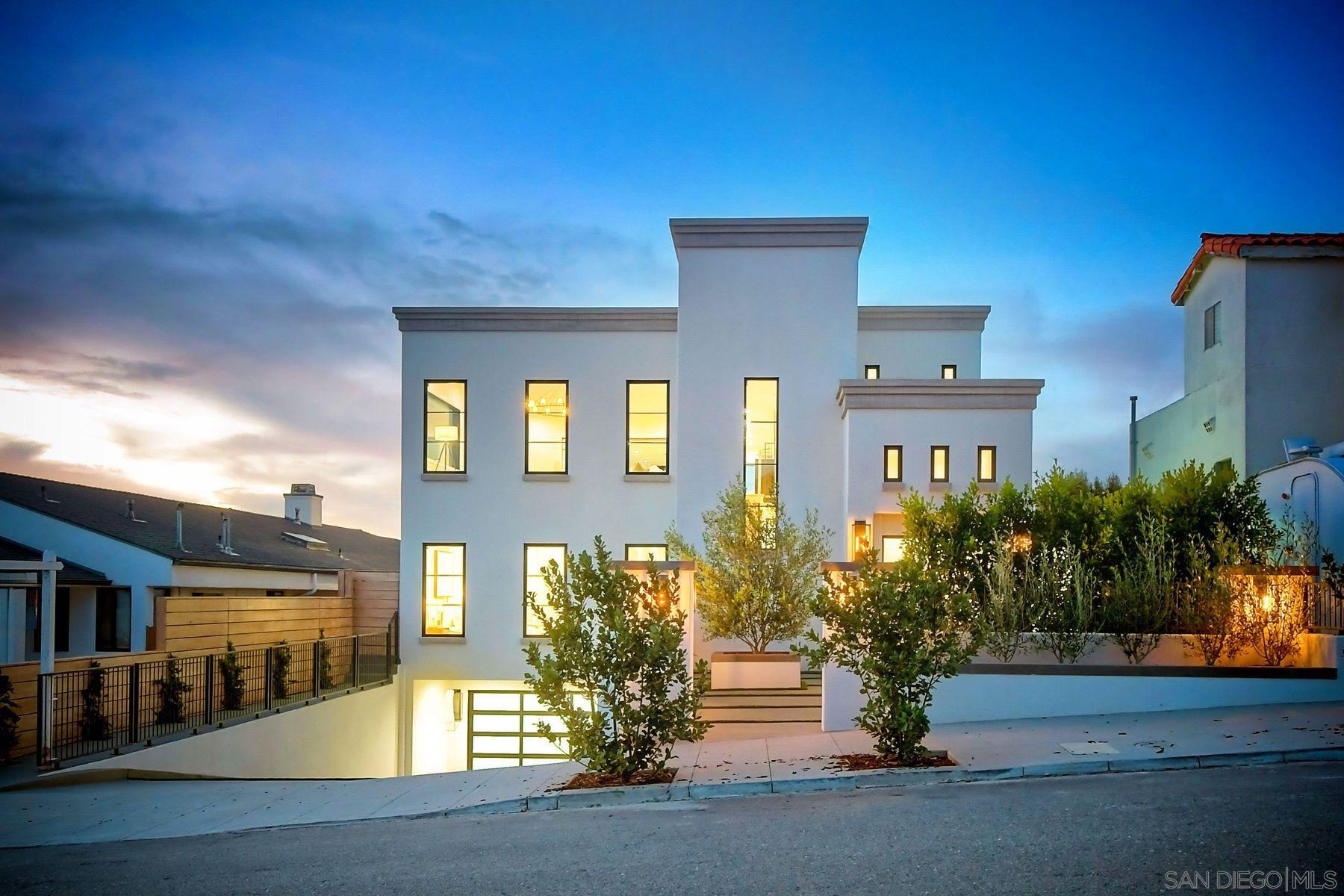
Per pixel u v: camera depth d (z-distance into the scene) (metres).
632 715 9.90
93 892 7.04
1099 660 13.16
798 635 15.26
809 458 18.05
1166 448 21.67
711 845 7.27
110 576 17.23
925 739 10.98
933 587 10.22
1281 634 12.65
